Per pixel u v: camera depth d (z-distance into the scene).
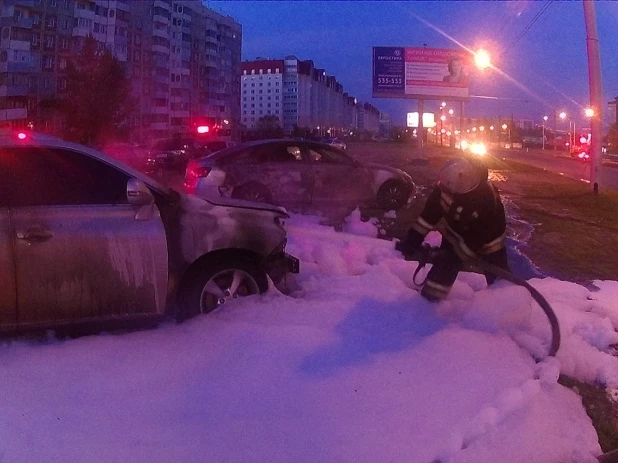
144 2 77.88
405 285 6.82
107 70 48.62
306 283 6.75
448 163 5.48
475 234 5.65
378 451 3.73
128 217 5.28
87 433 3.82
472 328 5.61
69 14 65.12
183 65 90.38
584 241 10.98
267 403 4.19
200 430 3.88
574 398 4.63
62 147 5.25
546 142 117.81
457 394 4.37
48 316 5.12
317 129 153.50
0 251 4.95
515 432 3.99
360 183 14.07
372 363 4.76
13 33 59.28
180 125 89.75
